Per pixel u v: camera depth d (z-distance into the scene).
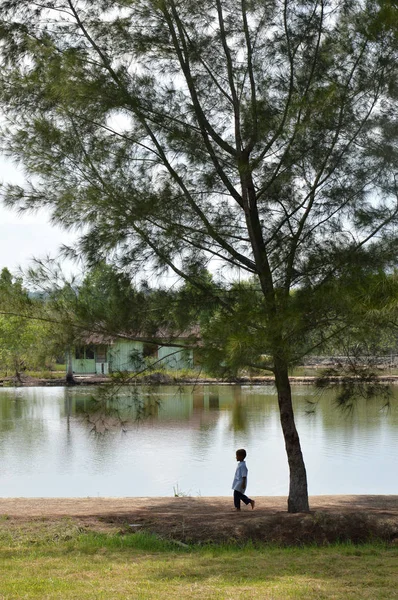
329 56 12.66
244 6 12.55
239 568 9.33
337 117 12.20
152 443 26.58
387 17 11.09
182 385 12.73
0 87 12.34
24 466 21.98
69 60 12.02
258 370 12.04
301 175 12.91
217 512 13.73
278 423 32.12
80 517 12.92
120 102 12.23
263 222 13.18
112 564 9.55
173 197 12.57
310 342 11.34
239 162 12.28
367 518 12.06
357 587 8.15
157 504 14.87
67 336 12.21
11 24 12.44
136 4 12.60
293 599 7.57
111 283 12.52
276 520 12.09
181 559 9.98
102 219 12.20
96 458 23.39
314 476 20.20
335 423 32.28
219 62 13.16
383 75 12.25
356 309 10.03
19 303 12.06
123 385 12.73
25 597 7.62
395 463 22.05
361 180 12.67
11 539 11.20
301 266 12.14
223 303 12.51
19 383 55.91
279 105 12.57
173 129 12.58
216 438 27.72
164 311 12.56
